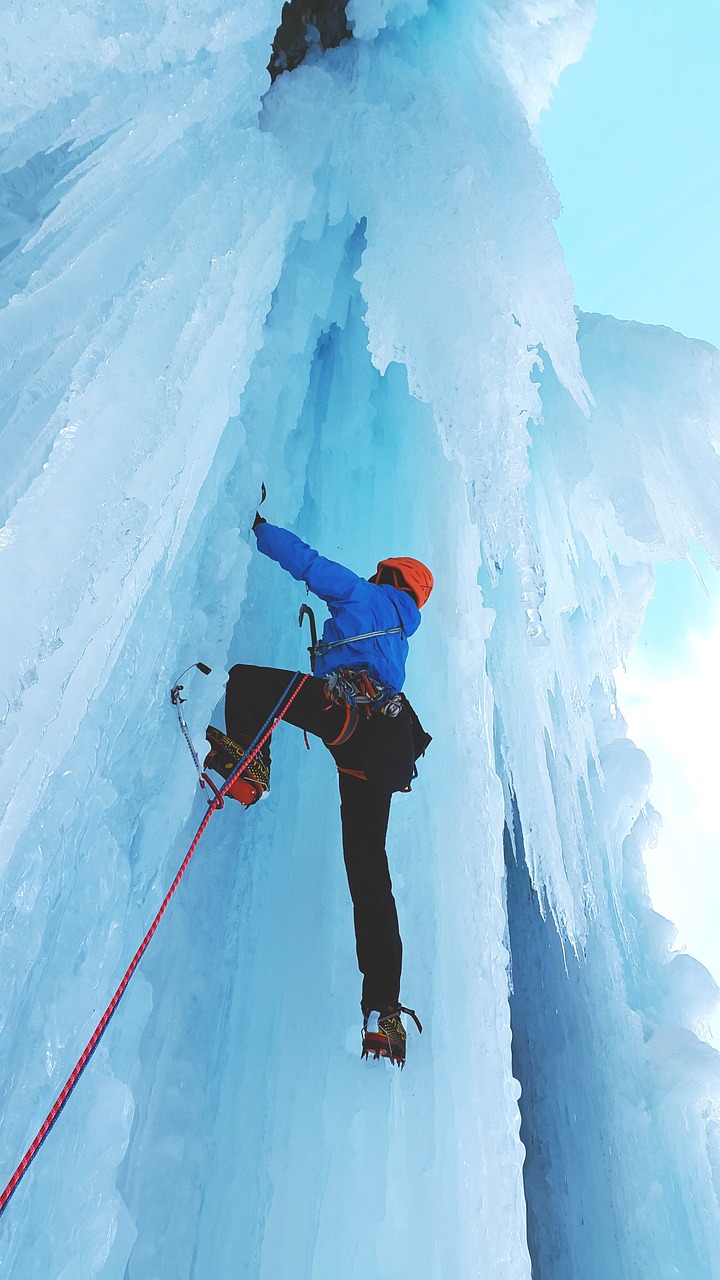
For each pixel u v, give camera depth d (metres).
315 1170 2.13
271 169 3.29
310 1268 2.00
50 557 1.47
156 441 1.90
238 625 3.10
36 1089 1.49
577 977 4.35
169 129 2.53
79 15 2.02
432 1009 2.39
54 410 1.67
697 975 4.63
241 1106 2.26
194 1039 2.29
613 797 5.07
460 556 3.50
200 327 2.31
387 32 4.57
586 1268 3.64
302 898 2.65
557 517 4.60
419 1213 2.05
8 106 1.85
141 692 2.07
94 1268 1.49
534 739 4.06
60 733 1.59
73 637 1.59
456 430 3.44
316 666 2.49
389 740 2.33
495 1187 2.14
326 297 3.96
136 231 2.16
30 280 1.82
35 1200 1.45
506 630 4.23
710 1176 3.74
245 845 2.74
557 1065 4.21
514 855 4.61
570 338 4.14
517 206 4.21
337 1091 2.21
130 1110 1.68
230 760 2.28
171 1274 1.94
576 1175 3.88
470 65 4.80
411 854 2.72
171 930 2.34
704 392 4.79
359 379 4.10
